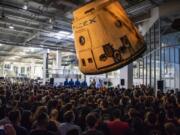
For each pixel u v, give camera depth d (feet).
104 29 11.50
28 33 52.31
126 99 20.81
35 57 98.48
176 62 40.06
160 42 35.86
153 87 39.83
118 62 11.17
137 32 11.71
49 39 57.82
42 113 10.85
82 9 12.22
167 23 34.50
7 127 10.45
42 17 39.34
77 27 12.44
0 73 115.34
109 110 14.78
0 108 13.37
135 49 11.28
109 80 68.39
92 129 10.18
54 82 61.05
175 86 39.91
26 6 33.60
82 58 12.26
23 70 120.98
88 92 27.99
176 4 31.32
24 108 19.13
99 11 11.69
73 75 64.34
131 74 52.75
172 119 13.66
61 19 39.29
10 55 94.43
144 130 12.24
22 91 32.48
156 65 38.45
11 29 48.32
